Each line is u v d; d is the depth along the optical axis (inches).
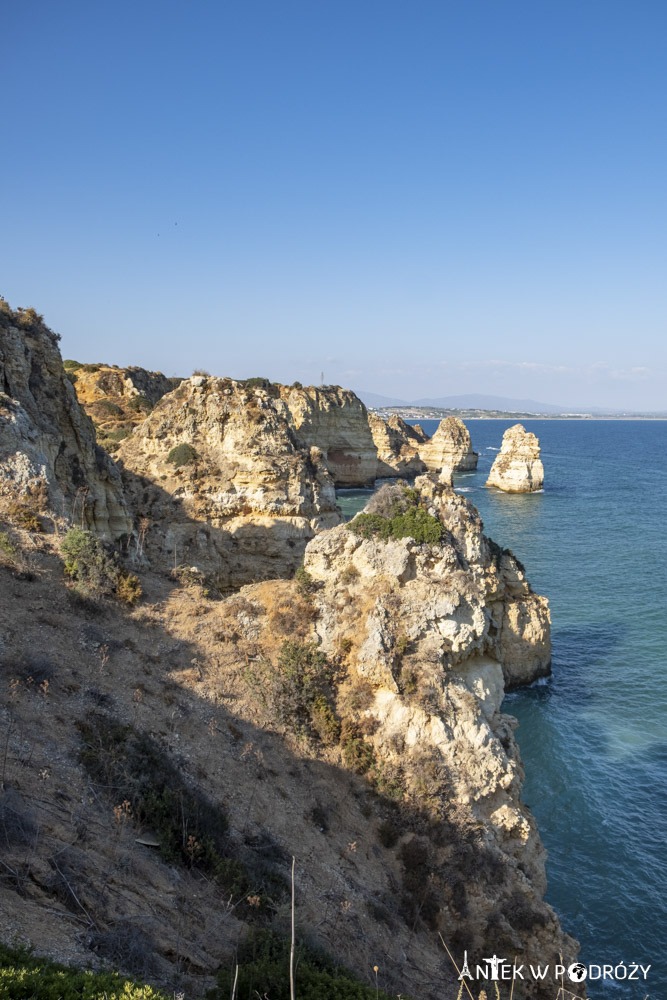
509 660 1761.8
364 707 1005.2
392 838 870.4
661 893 1082.1
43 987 419.8
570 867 1136.8
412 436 7677.2
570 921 1027.9
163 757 796.6
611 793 1332.4
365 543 1157.1
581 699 1721.2
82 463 1557.6
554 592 2628.0
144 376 4362.7
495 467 5713.6
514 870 892.6
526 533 3774.6
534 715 1628.9
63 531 1171.9
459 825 893.8
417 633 1053.8
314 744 960.3
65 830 620.4
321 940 669.9
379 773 935.0
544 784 1358.3
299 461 2012.8
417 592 1094.4
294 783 888.3
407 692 999.6
